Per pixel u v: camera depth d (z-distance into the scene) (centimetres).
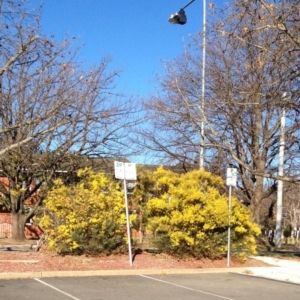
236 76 2341
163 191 1669
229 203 1591
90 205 1534
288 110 1639
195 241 1555
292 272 1543
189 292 1115
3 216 3209
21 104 1844
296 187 2942
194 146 2466
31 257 1483
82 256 1522
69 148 2222
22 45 1338
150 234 1642
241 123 2291
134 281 1250
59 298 977
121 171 1439
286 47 1441
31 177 2445
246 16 1625
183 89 2320
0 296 975
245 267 1584
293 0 1410
